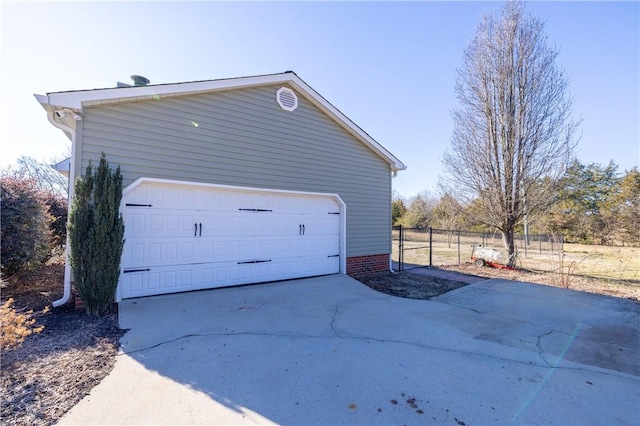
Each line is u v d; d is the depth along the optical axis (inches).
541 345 161.5
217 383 112.8
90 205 182.4
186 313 188.5
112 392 104.1
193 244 237.6
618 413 102.0
